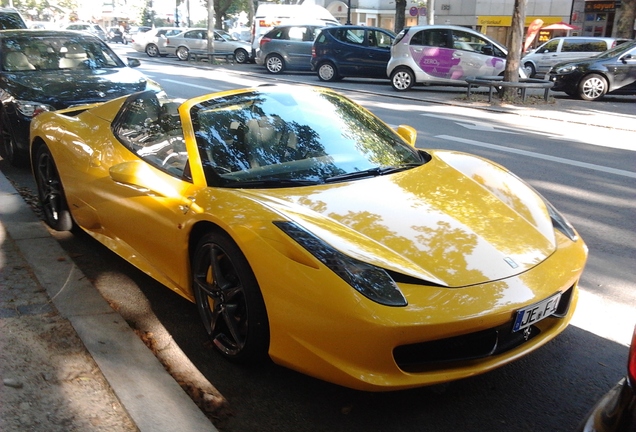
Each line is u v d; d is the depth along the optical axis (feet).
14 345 9.78
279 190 10.36
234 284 9.75
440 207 10.14
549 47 77.00
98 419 8.12
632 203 19.99
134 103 13.93
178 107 12.34
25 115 20.99
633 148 29.48
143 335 10.94
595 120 38.86
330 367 8.25
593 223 17.89
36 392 8.59
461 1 116.98
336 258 8.39
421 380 8.16
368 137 12.67
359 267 8.32
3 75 22.79
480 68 54.03
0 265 12.95
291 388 9.46
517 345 8.94
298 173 11.01
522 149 28.58
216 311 10.05
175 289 11.35
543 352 10.64
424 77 55.47
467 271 8.62
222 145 11.31
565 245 10.04
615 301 12.77
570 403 9.18
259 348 9.34
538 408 9.05
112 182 12.53
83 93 21.97
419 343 8.07
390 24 151.23
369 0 147.64
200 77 64.54
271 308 8.73
